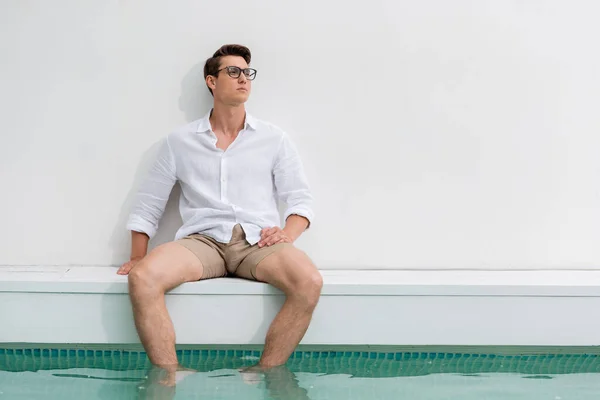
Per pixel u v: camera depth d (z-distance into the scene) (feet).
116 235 10.34
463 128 10.50
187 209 9.70
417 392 7.23
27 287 8.71
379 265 10.51
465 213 10.54
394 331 8.89
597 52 10.53
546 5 10.47
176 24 10.27
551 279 9.48
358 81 10.41
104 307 8.73
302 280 8.39
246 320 8.76
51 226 10.32
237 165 9.54
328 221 10.46
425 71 10.44
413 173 10.50
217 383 7.39
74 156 10.30
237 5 10.28
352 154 10.46
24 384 7.32
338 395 7.06
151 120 10.31
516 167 10.55
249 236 9.12
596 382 7.72
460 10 10.43
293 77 10.37
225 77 9.45
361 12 10.37
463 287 8.93
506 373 8.10
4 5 10.14
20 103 10.22
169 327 8.34
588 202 10.61
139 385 7.29
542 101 10.53
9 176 10.27
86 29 10.21
